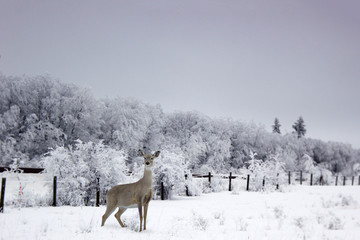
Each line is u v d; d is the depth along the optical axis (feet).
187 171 69.41
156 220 35.50
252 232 30.35
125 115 135.03
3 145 106.73
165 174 63.62
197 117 163.94
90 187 53.88
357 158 216.13
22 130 116.47
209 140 157.58
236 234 29.22
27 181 49.67
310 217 40.70
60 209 43.45
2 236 25.67
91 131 129.80
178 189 65.92
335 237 28.89
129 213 40.24
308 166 158.71
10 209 42.16
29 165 106.01
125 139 127.85
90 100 126.93
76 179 51.72
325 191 83.35
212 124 166.40
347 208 50.70
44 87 126.62
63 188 50.80
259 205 53.47
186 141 152.35
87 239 24.84
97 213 39.99
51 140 113.70
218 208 48.67
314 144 210.38
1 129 110.73
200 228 31.60
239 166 167.94
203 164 153.28
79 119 124.57
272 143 187.32
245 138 174.50
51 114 119.55
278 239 27.43
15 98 122.31
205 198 64.64
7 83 126.21
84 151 55.77
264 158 176.45
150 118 145.38
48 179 51.65
